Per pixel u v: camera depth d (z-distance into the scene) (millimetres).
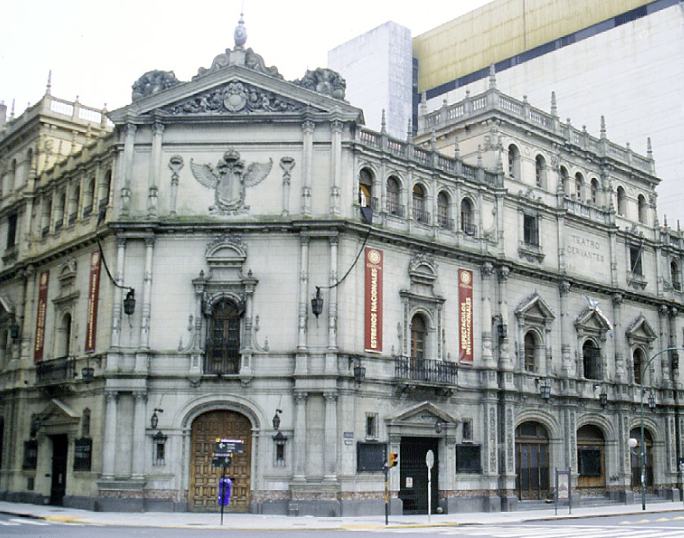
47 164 54781
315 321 41281
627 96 88125
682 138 83438
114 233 42906
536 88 96438
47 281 50281
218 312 42219
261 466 40312
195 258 42375
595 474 54688
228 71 43906
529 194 53656
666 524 38062
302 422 40312
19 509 41344
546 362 52094
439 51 109688
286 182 42781
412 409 43594
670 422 61000
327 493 39562
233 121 43375
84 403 44000
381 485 41906
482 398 47469
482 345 48312
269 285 41906
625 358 58281
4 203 57562
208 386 41094
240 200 42750
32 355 50156
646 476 58875
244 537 28062
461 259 48188
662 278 63438
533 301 51375
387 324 43938
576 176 58719
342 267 42188
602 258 58375
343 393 41000
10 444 49625
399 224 45594
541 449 51344
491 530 33750
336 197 42344
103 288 43969
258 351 41219
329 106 43344
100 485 40125
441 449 45156
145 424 40688
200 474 40812
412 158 46719
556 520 41219
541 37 98000
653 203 65250
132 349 41406
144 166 43438
